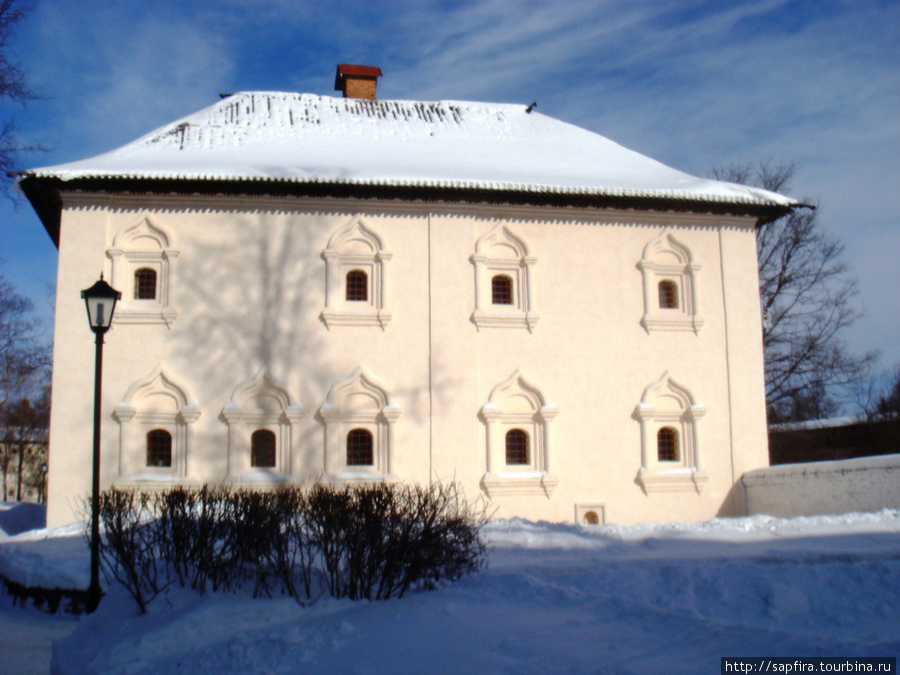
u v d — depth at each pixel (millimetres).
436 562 9469
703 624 6875
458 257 19906
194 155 20391
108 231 18844
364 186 19031
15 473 55938
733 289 21234
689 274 21094
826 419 39062
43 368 42750
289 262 19234
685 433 20453
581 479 19625
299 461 18422
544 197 20031
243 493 9992
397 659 6859
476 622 7656
